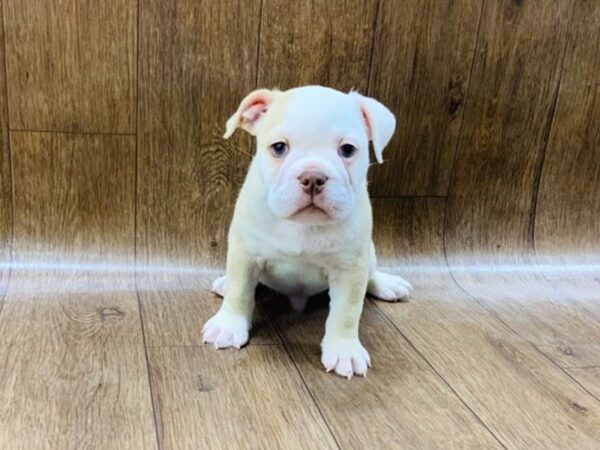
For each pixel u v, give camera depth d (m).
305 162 0.82
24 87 1.09
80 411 0.77
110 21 1.08
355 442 0.76
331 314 0.98
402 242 1.32
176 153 1.18
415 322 1.11
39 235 1.16
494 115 1.29
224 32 1.13
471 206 1.34
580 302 1.25
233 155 1.20
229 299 1.00
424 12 1.19
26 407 0.77
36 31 1.06
